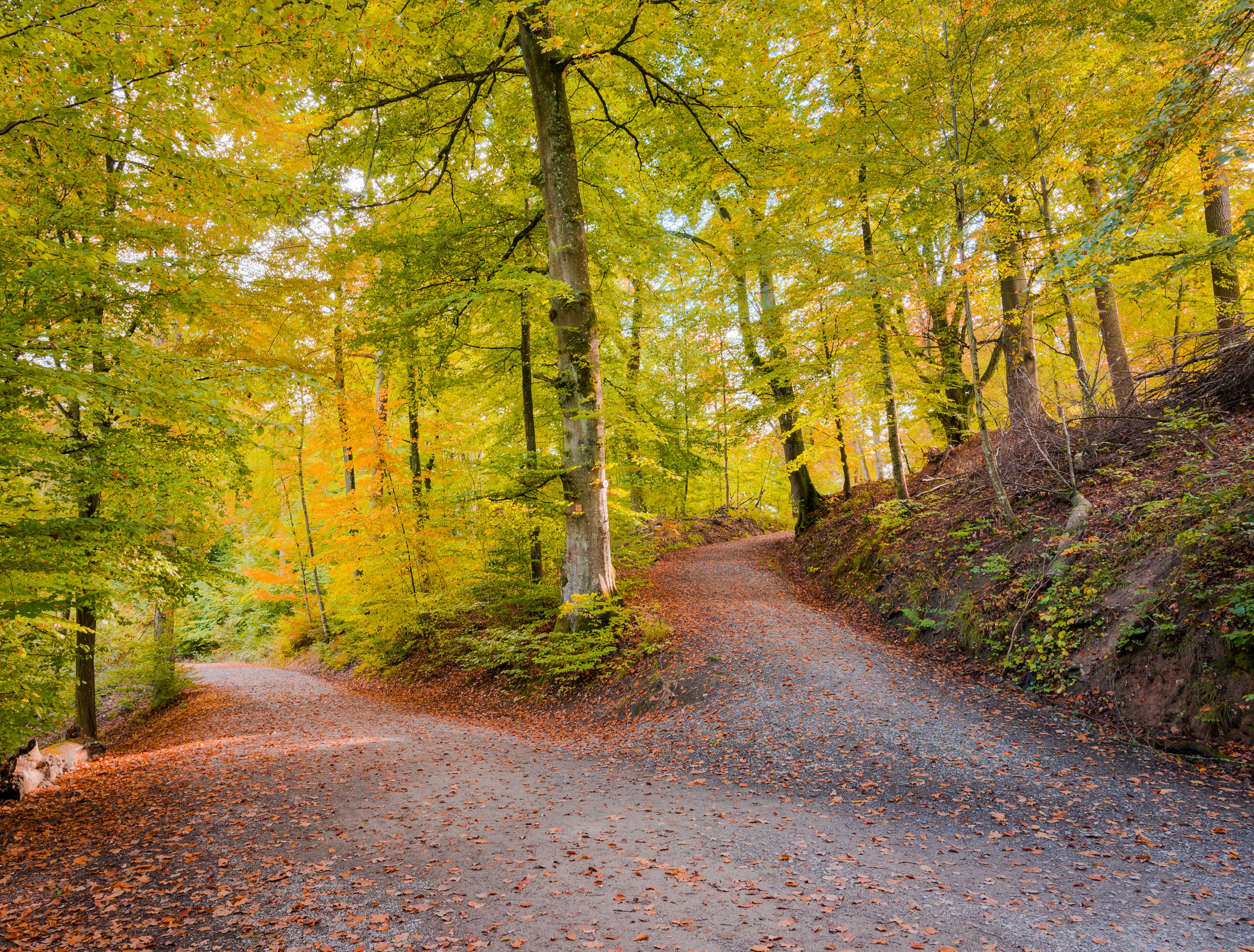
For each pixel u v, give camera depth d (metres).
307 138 10.91
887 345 12.78
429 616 15.42
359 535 15.73
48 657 9.38
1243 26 4.84
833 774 6.28
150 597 8.35
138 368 5.61
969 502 11.72
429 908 3.86
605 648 11.17
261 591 22.45
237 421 6.68
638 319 18.91
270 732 10.07
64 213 7.18
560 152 11.39
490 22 10.45
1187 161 8.46
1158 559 7.06
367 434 15.23
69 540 6.60
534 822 5.42
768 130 12.49
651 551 19.11
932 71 9.26
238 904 3.98
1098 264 5.98
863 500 17.05
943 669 8.67
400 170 13.09
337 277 11.37
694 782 6.53
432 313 11.08
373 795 6.30
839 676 8.83
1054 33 8.87
